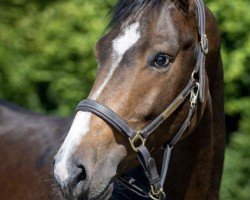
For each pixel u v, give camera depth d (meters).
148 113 3.24
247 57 6.29
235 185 6.30
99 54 3.29
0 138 4.30
